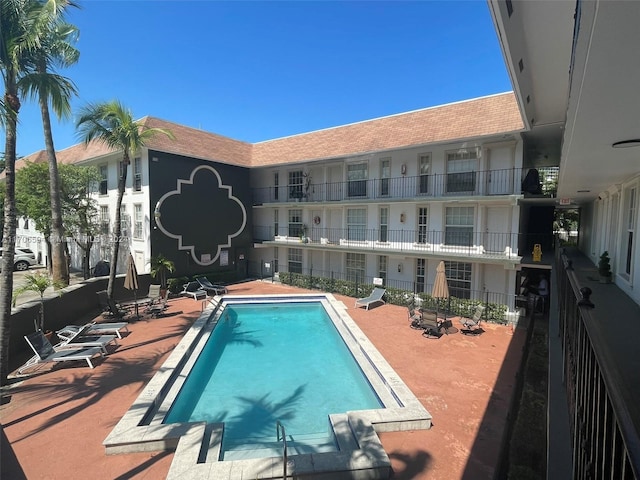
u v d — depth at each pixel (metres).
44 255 29.25
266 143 26.42
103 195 22.75
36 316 11.36
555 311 8.84
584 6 1.68
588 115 3.31
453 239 17.06
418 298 17.14
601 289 8.07
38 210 19.19
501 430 7.09
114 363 10.10
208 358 11.35
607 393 1.90
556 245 20.56
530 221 20.12
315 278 21.73
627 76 2.37
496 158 15.59
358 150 19.23
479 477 5.79
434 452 6.40
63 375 9.31
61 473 5.78
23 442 6.56
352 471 5.67
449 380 9.27
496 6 3.69
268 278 25.16
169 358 10.05
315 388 9.32
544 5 4.13
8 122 7.90
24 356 10.35
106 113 13.55
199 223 21.86
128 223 20.86
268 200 25.33
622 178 7.98
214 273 22.64
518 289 15.84
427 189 17.69
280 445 6.80
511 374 9.66
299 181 23.61
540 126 12.81
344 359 11.40
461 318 13.75
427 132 17.25
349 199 20.83
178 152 20.14
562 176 7.90
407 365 10.20
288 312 17.58
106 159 22.19
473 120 15.94
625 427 1.50
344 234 21.31
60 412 7.55
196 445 6.19
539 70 6.45
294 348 12.42
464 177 16.47
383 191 19.44
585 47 2.02
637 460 1.29
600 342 2.45
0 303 8.66
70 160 25.42
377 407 8.36
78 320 14.14
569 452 3.69
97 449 6.38
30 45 8.05
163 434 6.48
